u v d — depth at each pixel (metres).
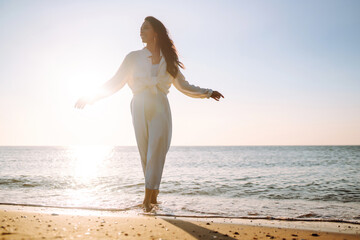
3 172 18.12
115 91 4.04
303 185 11.49
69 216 4.05
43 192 9.16
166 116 3.89
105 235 2.85
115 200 7.38
